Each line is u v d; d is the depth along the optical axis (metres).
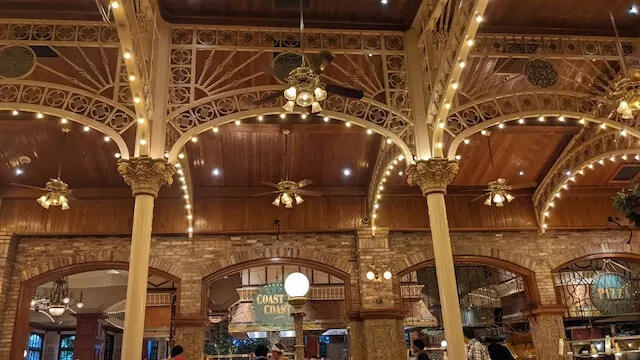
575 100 8.31
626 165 11.59
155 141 7.15
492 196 9.91
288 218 11.09
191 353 10.09
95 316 15.38
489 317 15.02
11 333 9.92
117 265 10.61
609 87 8.47
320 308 12.39
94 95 7.11
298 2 7.86
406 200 11.52
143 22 7.00
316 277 12.42
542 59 8.46
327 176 11.25
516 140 10.94
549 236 11.87
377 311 10.39
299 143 10.53
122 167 6.93
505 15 8.34
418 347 7.41
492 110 8.05
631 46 8.81
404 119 7.88
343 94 6.41
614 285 12.32
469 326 15.01
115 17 5.87
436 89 7.43
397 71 8.16
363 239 11.04
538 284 11.45
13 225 10.38
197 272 10.68
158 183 7.04
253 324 11.68
